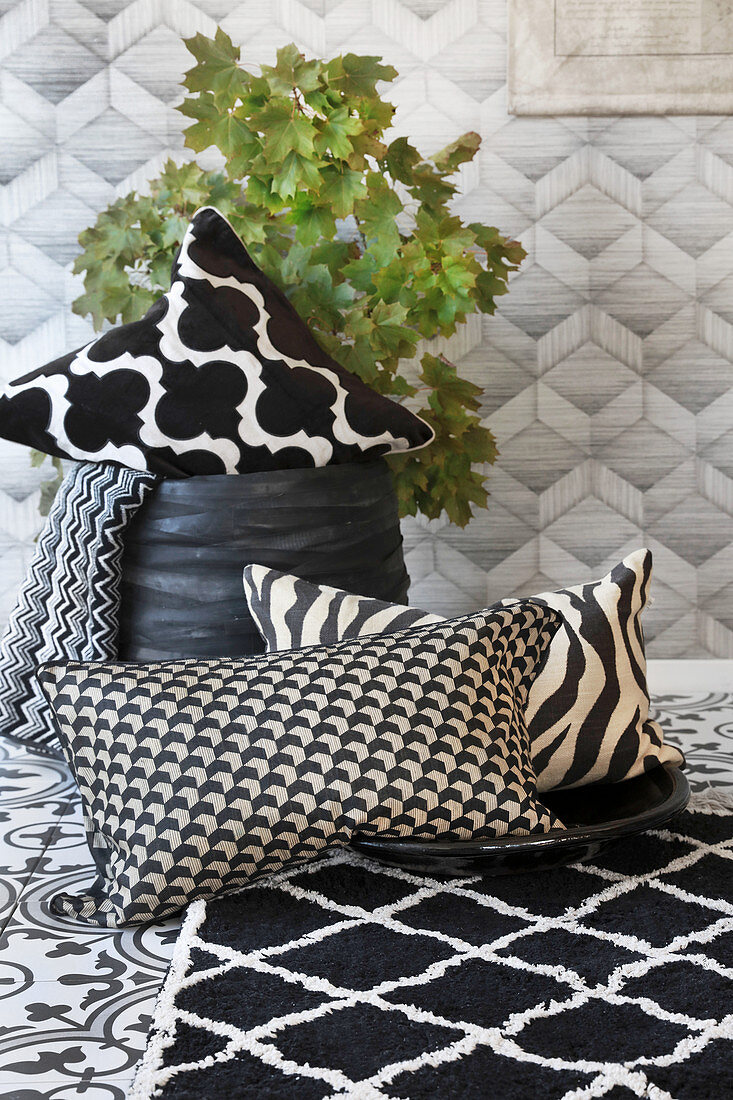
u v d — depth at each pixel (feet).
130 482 5.13
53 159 7.42
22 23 7.23
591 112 7.26
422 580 7.89
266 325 5.38
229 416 5.16
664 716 7.07
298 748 3.81
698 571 7.87
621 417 7.68
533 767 4.43
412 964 3.56
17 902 4.26
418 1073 2.94
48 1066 3.12
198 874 3.79
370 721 3.84
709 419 7.67
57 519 5.55
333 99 6.06
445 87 7.31
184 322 5.24
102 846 4.00
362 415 5.37
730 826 4.75
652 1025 3.17
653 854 4.45
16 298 7.59
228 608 5.20
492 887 4.18
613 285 7.52
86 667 4.08
